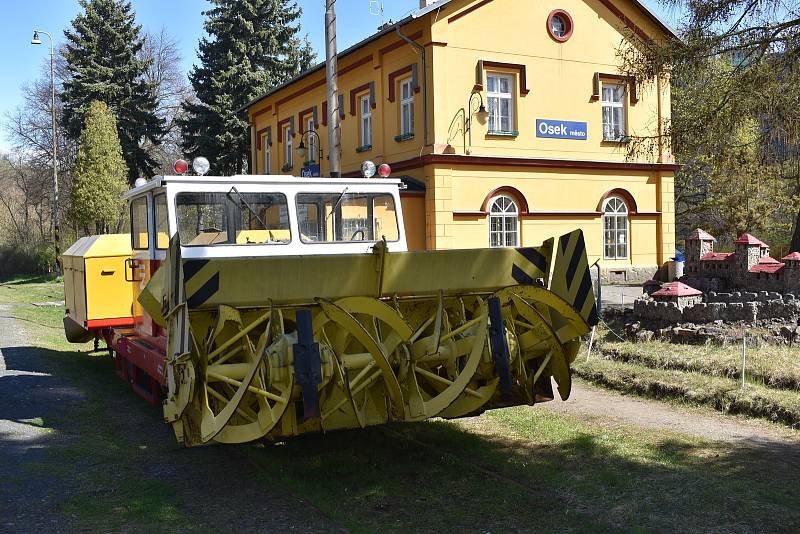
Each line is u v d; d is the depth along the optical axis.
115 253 10.23
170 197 7.41
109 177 37.28
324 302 5.61
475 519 5.23
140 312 9.02
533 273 6.99
